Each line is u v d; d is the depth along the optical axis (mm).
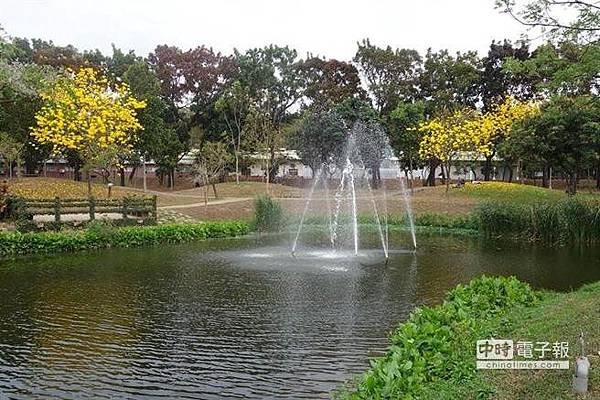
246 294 12227
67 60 39656
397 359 6438
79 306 11148
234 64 51250
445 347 6801
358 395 5922
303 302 11461
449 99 45312
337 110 43312
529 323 7805
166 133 40844
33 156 36312
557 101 13992
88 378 7348
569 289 12836
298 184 48719
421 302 11445
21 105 29859
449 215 28562
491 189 34938
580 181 47500
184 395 6797
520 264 16609
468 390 5629
